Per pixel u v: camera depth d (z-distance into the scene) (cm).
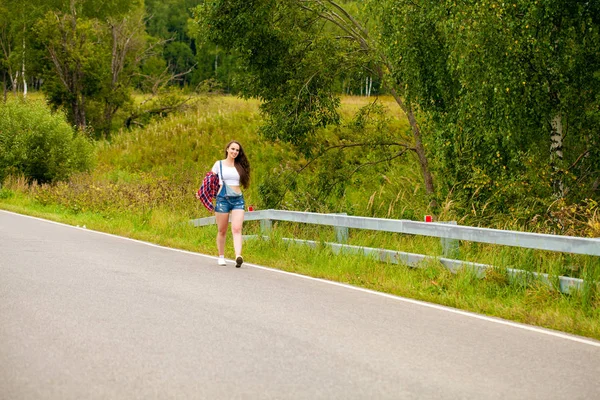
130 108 6638
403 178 2891
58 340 714
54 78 6575
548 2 1688
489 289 1109
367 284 1167
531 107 1852
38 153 3503
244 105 5362
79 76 6419
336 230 1488
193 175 3388
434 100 2092
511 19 1708
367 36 2525
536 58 1786
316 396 566
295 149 2762
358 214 2378
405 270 1247
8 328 757
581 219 1545
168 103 6319
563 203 1695
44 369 614
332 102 2527
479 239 1166
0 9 6538
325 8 2552
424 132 2358
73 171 3644
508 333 841
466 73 1783
